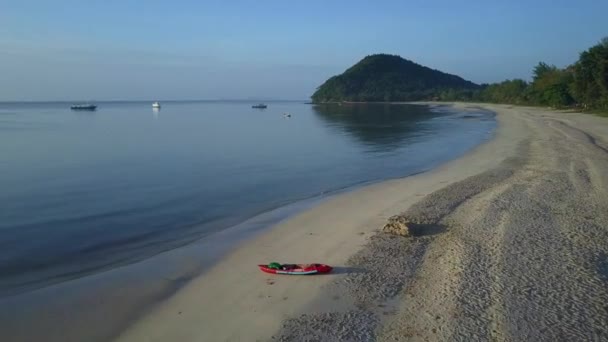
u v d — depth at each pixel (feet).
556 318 26.61
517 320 26.35
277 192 67.56
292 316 27.84
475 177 68.80
